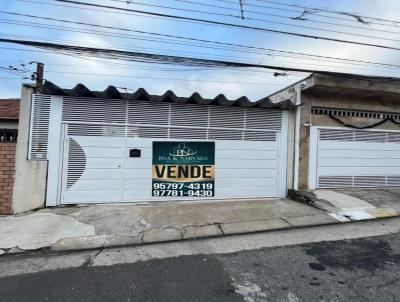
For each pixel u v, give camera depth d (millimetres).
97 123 7465
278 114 8641
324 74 8141
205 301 3314
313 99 8883
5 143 6871
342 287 3586
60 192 7301
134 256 4684
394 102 9641
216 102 7895
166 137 7867
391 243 5078
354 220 6398
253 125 8430
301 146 8742
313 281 3746
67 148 7336
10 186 6844
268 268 4141
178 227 5973
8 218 6469
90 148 7449
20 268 4273
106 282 3797
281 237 5484
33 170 7062
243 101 7938
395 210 7016
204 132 8094
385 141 9625
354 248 4859
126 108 7629
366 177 9375
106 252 4879
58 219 6316
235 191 8289
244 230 5840
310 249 4844
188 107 7988
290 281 3754
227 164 8242
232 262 4363
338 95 9078
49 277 3965
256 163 8453
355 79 8406
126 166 7648
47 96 7199
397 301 3268
